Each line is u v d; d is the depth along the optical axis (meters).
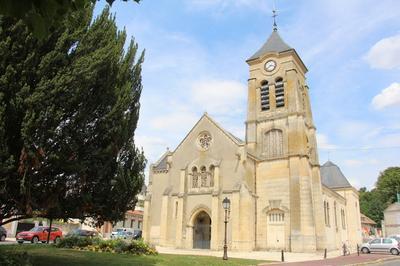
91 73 13.85
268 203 40.19
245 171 38.38
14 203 13.71
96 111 15.26
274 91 45.53
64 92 13.30
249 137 44.69
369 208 91.62
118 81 16.20
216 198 37.81
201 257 24.23
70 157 14.16
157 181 43.81
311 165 43.97
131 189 17.23
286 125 43.00
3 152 11.95
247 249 35.50
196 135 42.31
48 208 14.26
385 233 71.81
